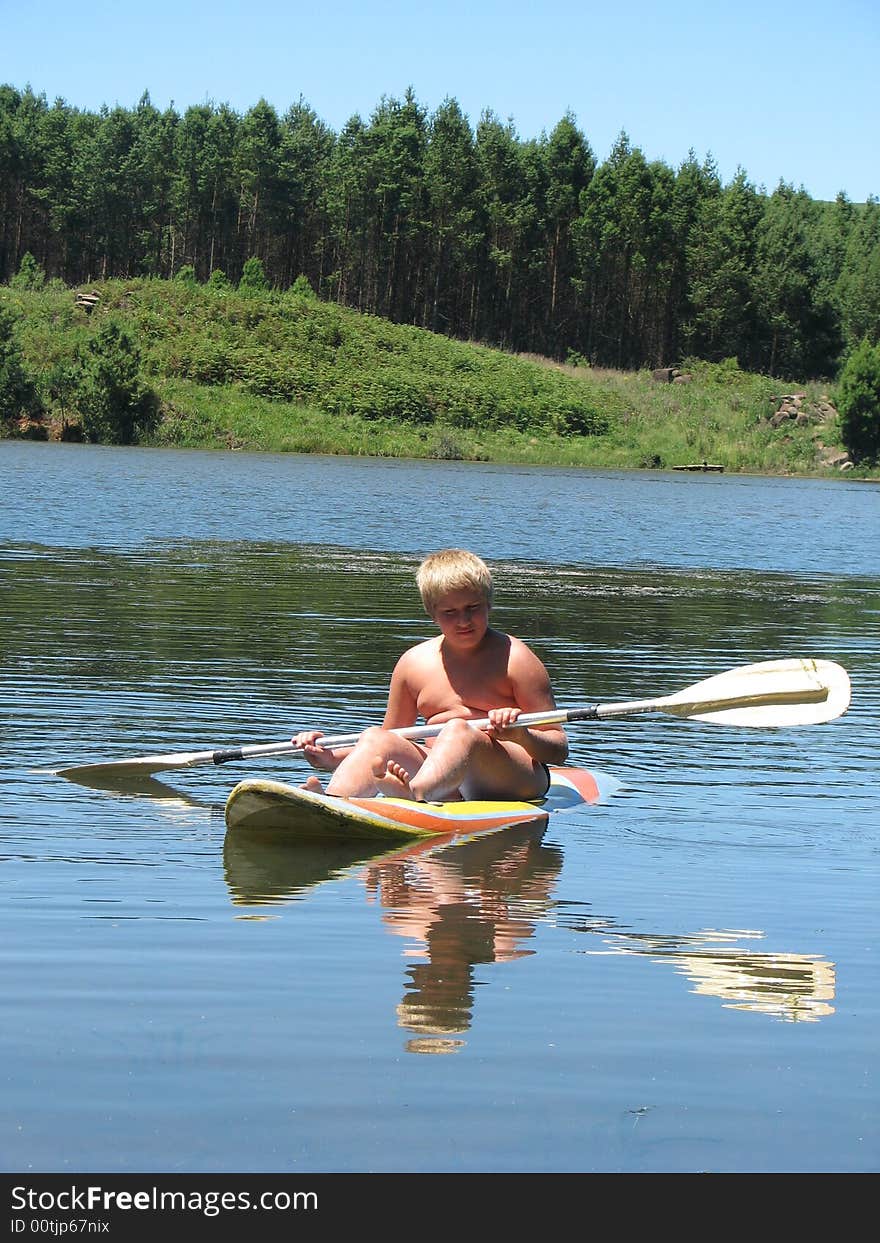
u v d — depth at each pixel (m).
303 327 87.75
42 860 6.09
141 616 14.62
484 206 123.88
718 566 24.69
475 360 92.38
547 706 8.05
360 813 6.73
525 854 6.55
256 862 6.30
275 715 9.55
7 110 145.00
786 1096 3.83
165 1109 3.65
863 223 183.38
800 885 5.98
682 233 125.19
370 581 19.27
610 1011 4.43
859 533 35.53
